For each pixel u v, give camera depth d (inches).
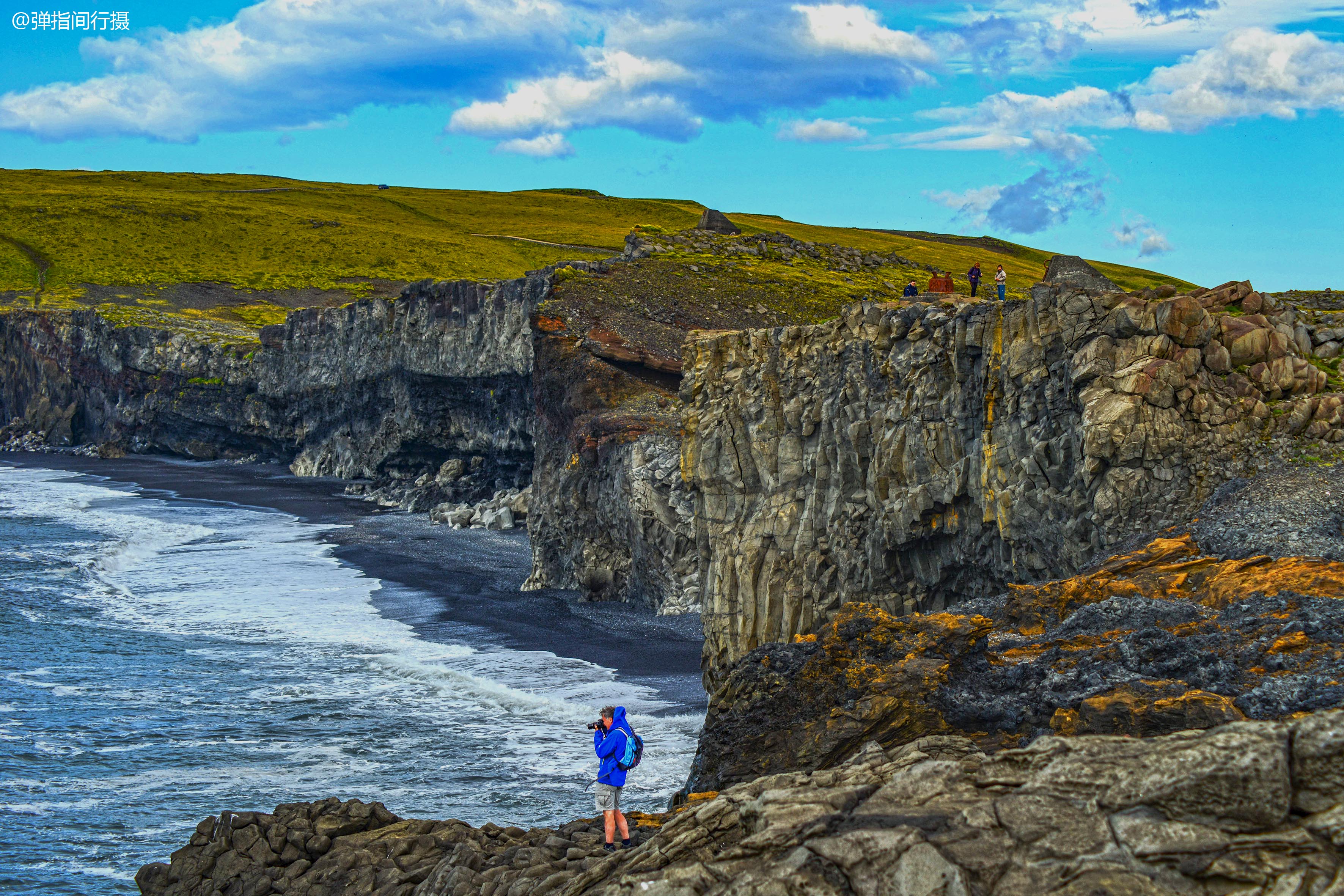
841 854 453.4
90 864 1162.6
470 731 1574.8
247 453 6171.3
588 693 1745.8
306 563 2997.0
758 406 1796.3
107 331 6624.0
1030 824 447.5
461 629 2215.8
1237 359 1236.5
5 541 3316.9
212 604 2458.2
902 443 1521.9
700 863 495.8
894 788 510.6
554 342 2947.8
